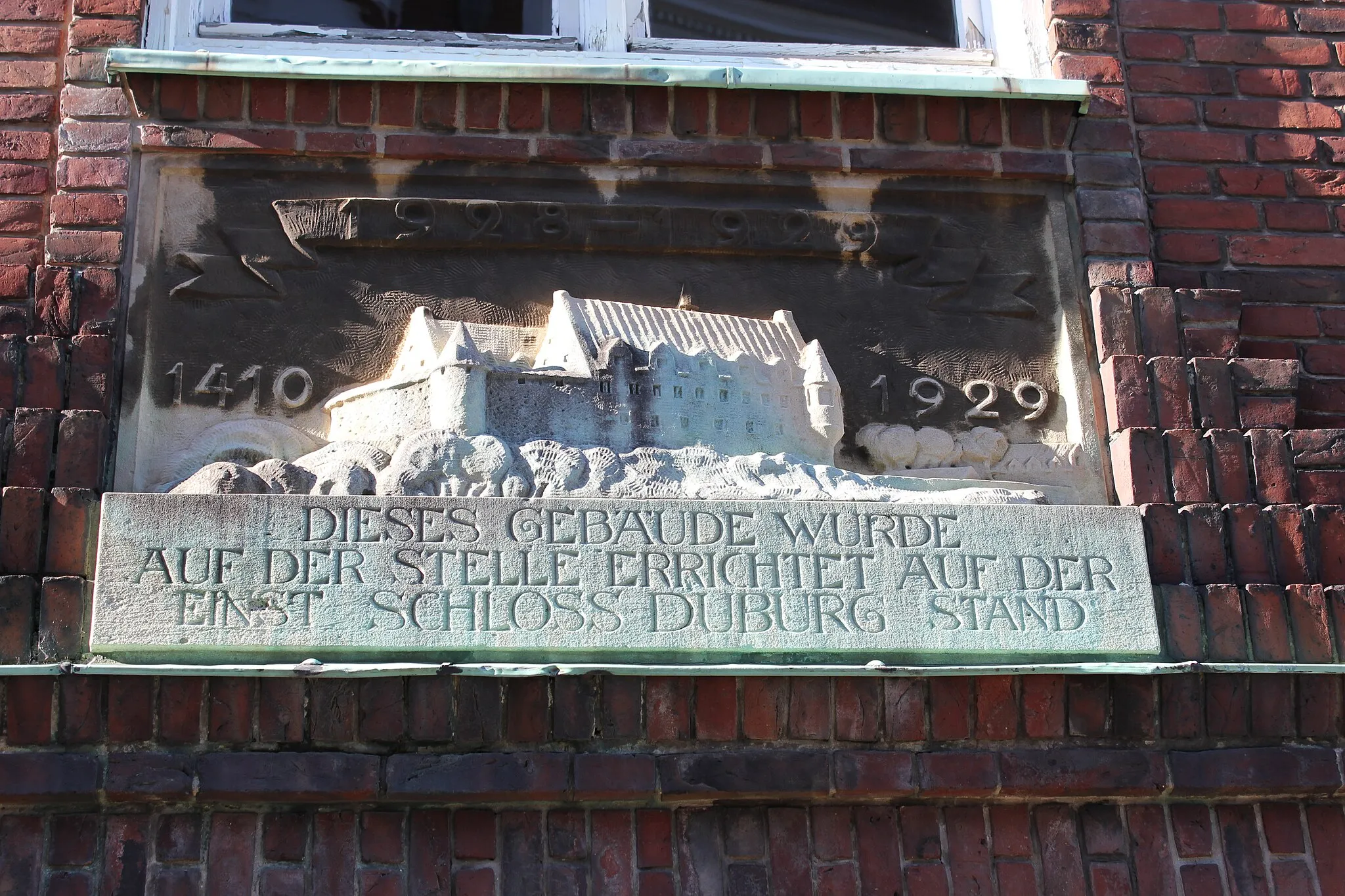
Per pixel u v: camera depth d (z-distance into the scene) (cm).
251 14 578
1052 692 473
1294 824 476
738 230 548
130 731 437
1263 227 574
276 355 514
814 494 490
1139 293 545
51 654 445
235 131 531
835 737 462
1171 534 502
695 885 448
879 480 508
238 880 433
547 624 454
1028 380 544
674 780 450
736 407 518
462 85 544
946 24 612
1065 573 485
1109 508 496
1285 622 492
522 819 450
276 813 442
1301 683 483
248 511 456
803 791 455
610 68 545
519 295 534
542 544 463
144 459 492
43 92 534
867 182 559
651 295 541
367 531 458
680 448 504
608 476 486
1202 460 515
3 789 427
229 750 439
